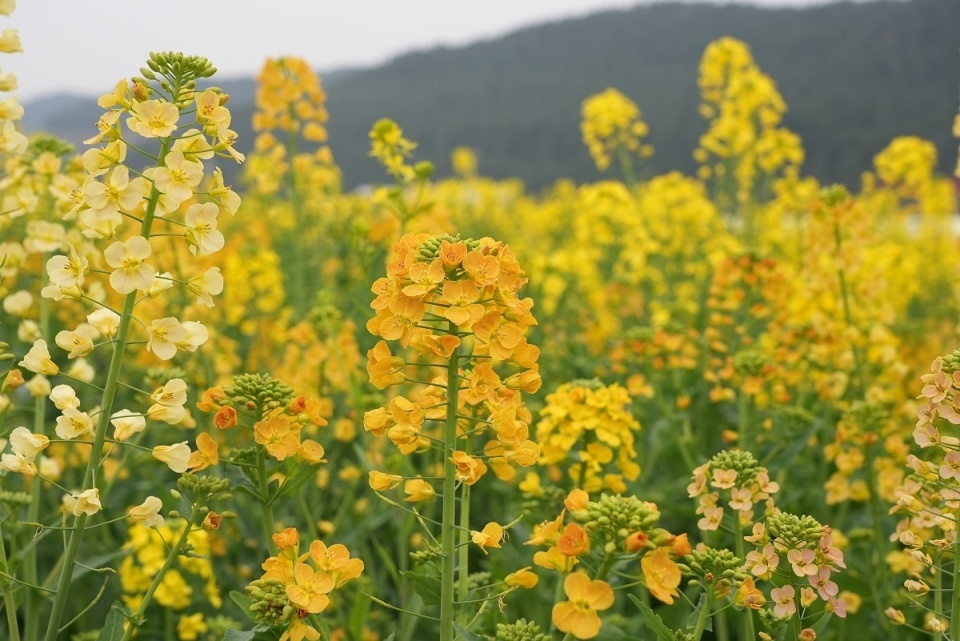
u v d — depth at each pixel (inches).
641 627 211.8
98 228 132.0
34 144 246.5
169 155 126.1
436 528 234.5
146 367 276.8
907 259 517.7
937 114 1285.7
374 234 329.7
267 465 141.9
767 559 133.9
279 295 360.5
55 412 276.8
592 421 174.2
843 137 1304.1
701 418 306.0
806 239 282.5
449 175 2495.1
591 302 471.8
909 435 238.5
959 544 133.4
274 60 350.6
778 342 266.7
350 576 121.9
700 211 500.7
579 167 1964.8
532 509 190.2
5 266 184.7
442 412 137.6
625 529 107.3
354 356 253.0
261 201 557.6
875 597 201.5
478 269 117.3
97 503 123.3
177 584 194.2
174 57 130.1
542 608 220.5
